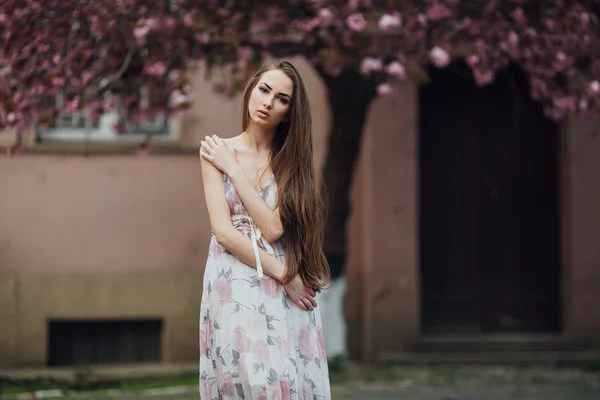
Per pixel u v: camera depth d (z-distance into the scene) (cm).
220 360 466
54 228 1130
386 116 1165
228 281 469
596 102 924
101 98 884
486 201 1226
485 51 884
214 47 886
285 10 873
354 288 1173
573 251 1189
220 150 474
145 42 841
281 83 474
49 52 804
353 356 1170
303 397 477
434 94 1220
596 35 884
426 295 1213
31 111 838
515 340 1177
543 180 1227
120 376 1080
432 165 1220
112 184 1139
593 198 1191
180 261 1148
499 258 1227
